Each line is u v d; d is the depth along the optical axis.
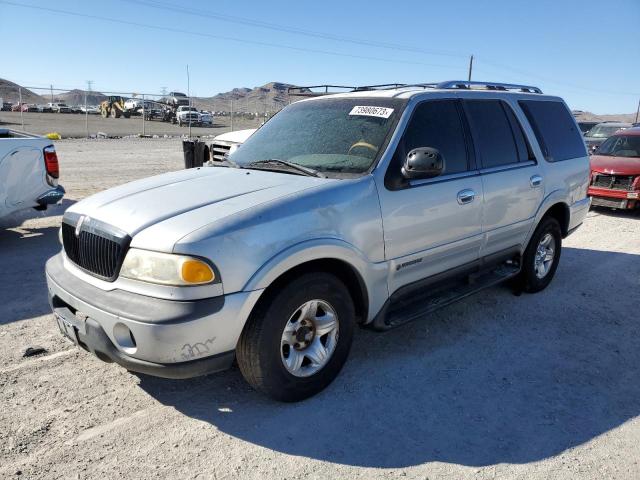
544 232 5.50
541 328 4.84
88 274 3.30
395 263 3.85
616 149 11.66
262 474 2.85
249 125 47.66
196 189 3.55
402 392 3.68
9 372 3.78
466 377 3.92
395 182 3.80
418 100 4.18
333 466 2.93
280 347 3.27
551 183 5.41
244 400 3.53
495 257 4.85
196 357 2.96
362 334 4.59
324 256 3.35
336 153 3.99
